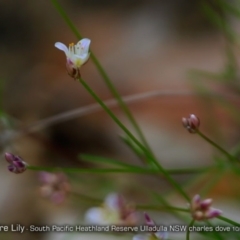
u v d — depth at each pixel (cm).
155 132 58
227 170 47
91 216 45
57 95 61
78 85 63
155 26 78
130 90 64
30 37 79
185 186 48
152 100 61
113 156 57
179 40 74
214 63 66
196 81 55
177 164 56
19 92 62
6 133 48
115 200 44
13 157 41
